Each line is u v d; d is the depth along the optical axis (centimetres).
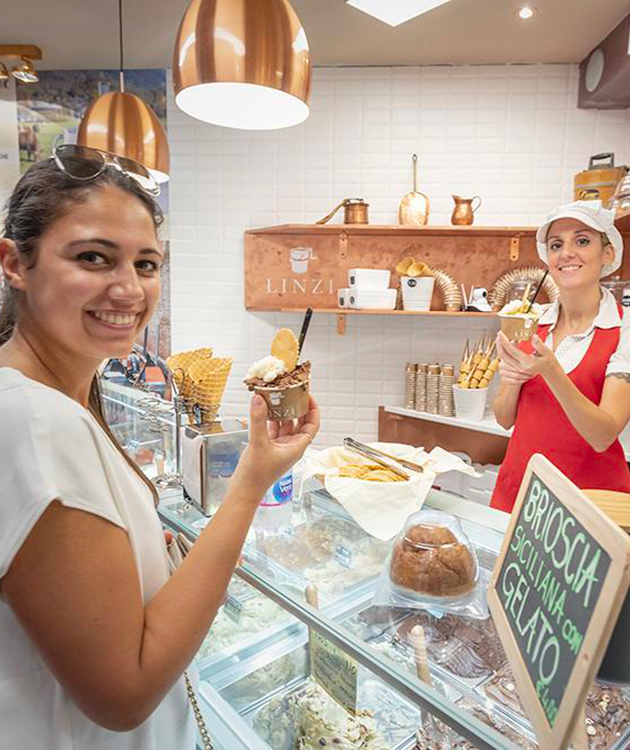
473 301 299
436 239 313
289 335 96
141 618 58
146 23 262
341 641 85
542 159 308
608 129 304
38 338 68
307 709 104
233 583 126
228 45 121
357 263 321
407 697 75
